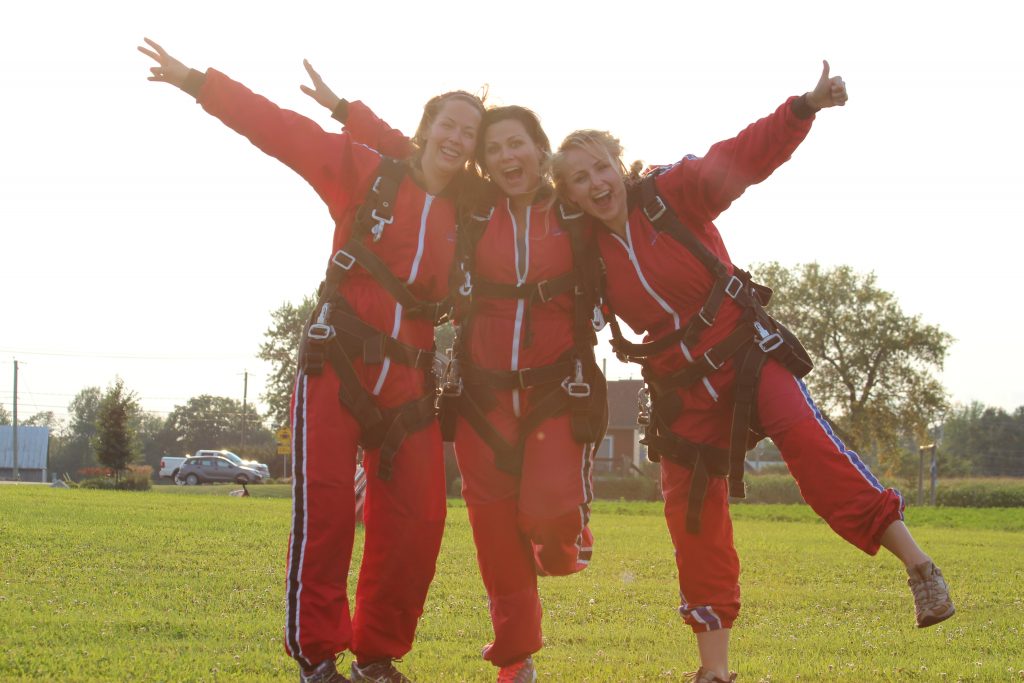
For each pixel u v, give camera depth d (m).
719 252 5.06
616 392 66.62
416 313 4.55
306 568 4.34
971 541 18.53
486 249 4.82
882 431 67.31
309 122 4.58
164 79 4.51
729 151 4.80
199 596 8.26
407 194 4.57
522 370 4.82
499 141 4.80
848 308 68.06
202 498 24.20
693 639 7.26
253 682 5.18
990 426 113.69
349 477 4.43
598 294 4.93
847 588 10.44
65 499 19.77
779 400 4.86
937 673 6.04
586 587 9.77
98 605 7.63
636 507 29.50
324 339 4.42
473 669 5.88
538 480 4.83
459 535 14.44
